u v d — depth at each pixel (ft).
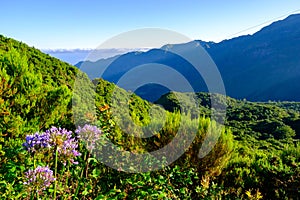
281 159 21.54
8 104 16.40
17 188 10.16
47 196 10.57
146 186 13.37
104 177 15.51
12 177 10.66
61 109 18.88
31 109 17.71
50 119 18.38
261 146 60.85
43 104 18.12
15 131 15.80
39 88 18.17
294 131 119.65
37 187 8.73
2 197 10.21
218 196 16.76
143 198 12.71
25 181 9.21
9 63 17.94
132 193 12.91
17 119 15.88
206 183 16.66
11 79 17.10
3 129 15.53
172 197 14.79
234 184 19.66
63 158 9.80
